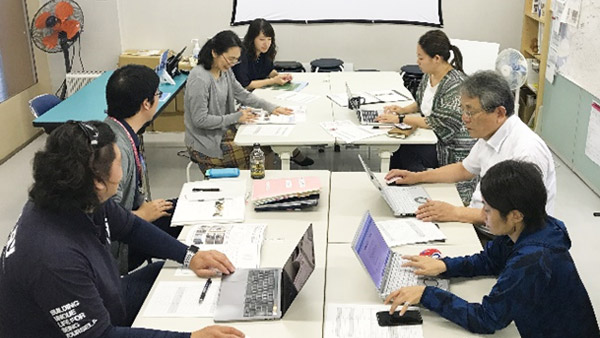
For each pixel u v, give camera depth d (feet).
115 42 19.43
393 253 7.73
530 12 19.17
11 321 5.90
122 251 8.65
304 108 13.78
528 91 19.83
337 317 6.57
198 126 12.82
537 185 6.14
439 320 6.54
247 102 13.78
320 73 17.10
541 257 6.13
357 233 6.94
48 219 5.85
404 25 19.98
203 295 7.02
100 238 6.59
